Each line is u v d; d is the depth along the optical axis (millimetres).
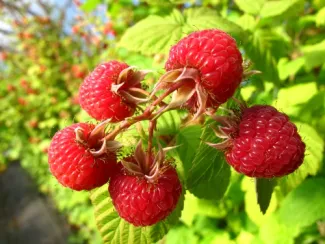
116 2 173
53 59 424
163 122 78
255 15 105
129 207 64
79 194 289
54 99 410
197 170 69
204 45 56
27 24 431
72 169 64
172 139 77
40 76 421
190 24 94
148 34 94
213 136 67
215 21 94
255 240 114
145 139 72
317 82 122
